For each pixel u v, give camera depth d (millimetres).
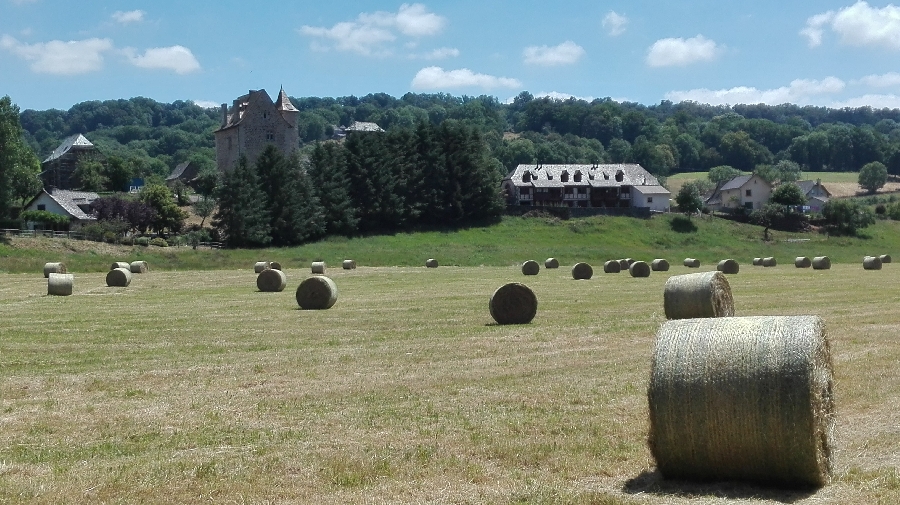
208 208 108375
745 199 141875
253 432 14930
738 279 53875
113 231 84875
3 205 90375
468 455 13344
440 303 39125
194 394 18266
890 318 29688
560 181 133375
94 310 36844
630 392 17578
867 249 105688
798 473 11172
